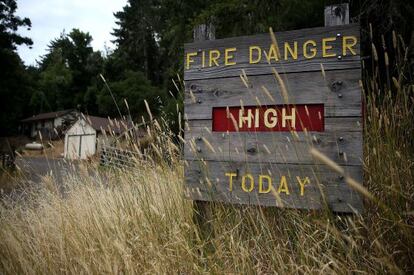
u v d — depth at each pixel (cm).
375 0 431
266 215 226
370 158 219
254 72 225
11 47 1806
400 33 428
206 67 242
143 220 239
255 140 220
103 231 237
